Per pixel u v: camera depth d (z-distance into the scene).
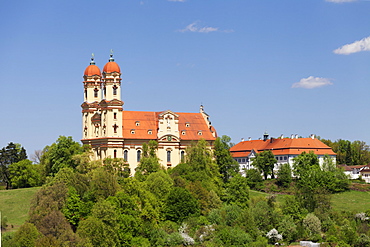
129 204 151.38
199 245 147.12
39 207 144.75
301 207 177.50
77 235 132.38
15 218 163.12
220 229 154.00
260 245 149.62
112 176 163.00
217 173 198.12
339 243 155.75
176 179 176.50
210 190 178.62
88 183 160.00
